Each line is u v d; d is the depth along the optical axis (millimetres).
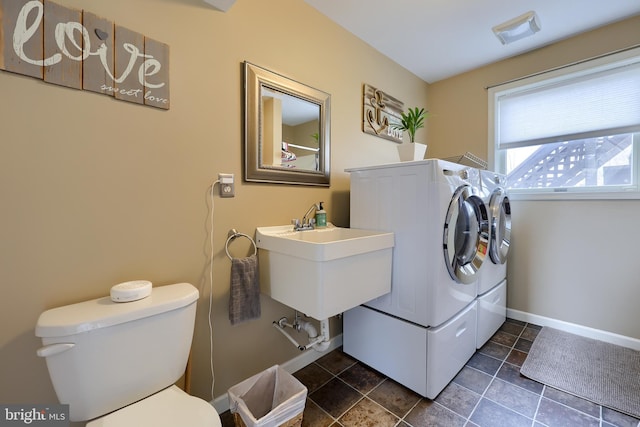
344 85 2074
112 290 1013
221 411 1451
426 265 1490
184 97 1281
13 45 900
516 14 1900
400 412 1434
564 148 2301
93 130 1058
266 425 1075
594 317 2143
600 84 2088
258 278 1466
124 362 938
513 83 2453
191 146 1311
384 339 1713
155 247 1220
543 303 2373
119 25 1097
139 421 864
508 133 2537
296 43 1742
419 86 2869
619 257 2031
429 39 2201
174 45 1245
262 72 1552
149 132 1188
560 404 1466
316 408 1471
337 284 1286
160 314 1006
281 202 1699
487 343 2094
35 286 967
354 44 2145
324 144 1905
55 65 971
